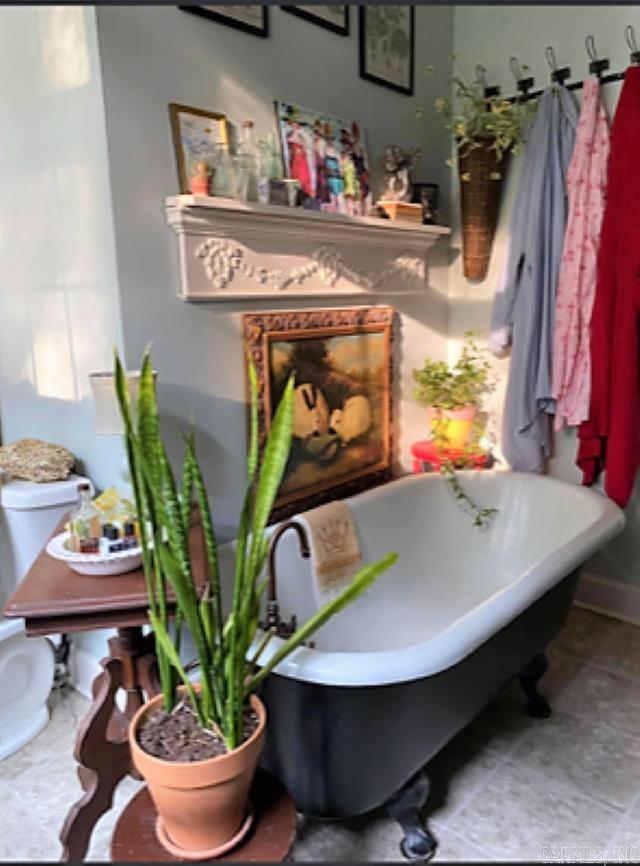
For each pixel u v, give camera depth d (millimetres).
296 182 2146
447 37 2912
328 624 2227
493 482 2693
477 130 2686
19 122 2002
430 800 1773
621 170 2367
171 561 1131
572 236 2527
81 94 1752
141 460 1156
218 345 2068
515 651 1835
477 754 1957
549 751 1969
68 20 1732
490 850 1609
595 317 2473
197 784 1150
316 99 2330
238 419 2164
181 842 1233
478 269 2926
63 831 1491
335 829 1677
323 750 1449
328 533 2227
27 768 1891
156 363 1898
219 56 1978
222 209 1906
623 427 2447
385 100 2639
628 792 1805
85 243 1864
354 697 1376
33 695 2053
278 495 2326
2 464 2066
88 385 1994
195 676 1465
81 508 1608
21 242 2131
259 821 1302
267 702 1469
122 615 1414
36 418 2295
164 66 1830
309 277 2322
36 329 2164
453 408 2775
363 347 2648
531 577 1757
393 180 2594
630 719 2117
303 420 2396
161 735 1238
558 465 2891
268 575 1640
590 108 2451
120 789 1821
